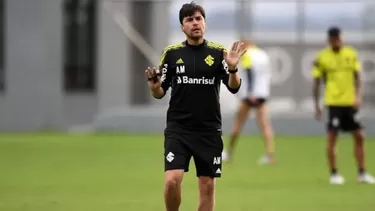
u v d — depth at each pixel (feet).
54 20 277.03
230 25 261.24
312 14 263.90
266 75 195.93
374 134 266.16
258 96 193.57
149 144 239.71
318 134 270.67
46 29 276.41
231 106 267.59
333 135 157.17
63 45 290.15
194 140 94.68
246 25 262.06
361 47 263.08
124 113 274.77
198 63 94.68
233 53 92.38
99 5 273.95
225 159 194.70
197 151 94.63
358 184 156.46
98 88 283.18
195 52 95.25
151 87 93.15
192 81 94.43
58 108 278.05
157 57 271.49
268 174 172.86
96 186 152.76
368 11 262.26
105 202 133.28
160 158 203.72
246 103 193.77
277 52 265.54
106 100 274.77
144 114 274.57
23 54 276.00
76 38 296.51
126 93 274.16
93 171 176.96
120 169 180.65
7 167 184.65
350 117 156.04
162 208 127.44
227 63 92.27
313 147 235.20
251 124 271.69
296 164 193.26
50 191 145.89
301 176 169.48
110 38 272.92
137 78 274.36
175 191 93.25
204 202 95.71
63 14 295.89
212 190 95.81
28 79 276.62
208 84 94.68
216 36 260.42
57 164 190.49
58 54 277.44
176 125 95.14
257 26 262.88
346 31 263.49
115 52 273.33
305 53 265.34
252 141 253.65
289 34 265.13
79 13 297.33
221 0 260.21
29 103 277.03
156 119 274.77
